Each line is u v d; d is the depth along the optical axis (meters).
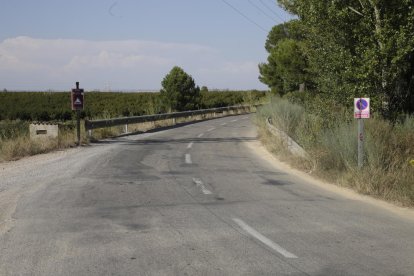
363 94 13.62
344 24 13.76
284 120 18.98
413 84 14.98
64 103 64.75
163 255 5.45
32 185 10.12
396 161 10.48
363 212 7.99
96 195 9.07
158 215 7.50
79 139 19.14
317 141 13.64
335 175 11.20
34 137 19.20
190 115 39.28
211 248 5.76
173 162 14.22
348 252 5.66
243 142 21.27
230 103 66.69
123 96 77.06
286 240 6.16
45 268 4.99
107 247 5.75
